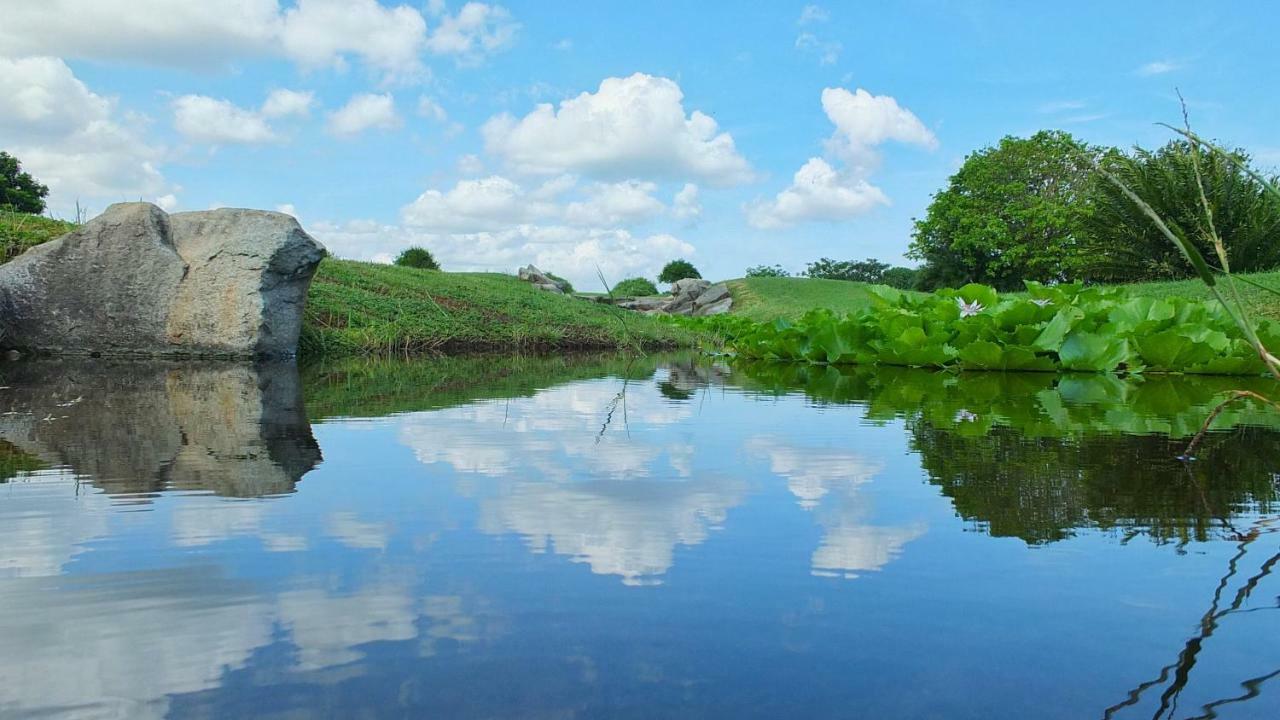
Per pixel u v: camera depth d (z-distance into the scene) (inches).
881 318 264.1
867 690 30.1
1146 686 30.6
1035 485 66.7
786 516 56.1
